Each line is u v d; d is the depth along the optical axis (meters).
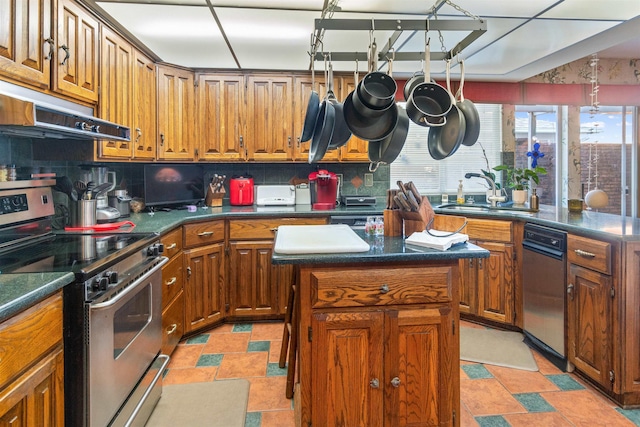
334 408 1.51
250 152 3.35
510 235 2.79
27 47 1.53
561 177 4.21
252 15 2.25
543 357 2.45
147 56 2.79
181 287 2.61
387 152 1.70
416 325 1.53
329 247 1.52
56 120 1.46
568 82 3.91
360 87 1.52
